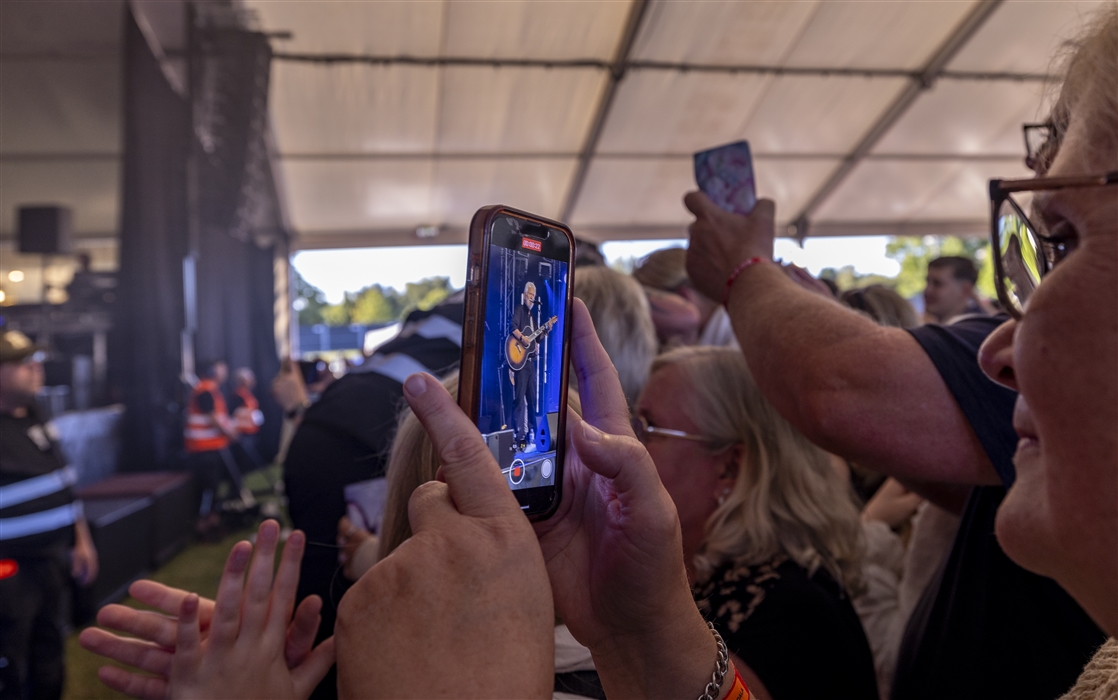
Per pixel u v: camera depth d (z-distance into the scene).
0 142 5.12
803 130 8.05
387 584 0.39
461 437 0.42
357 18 5.97
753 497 0.96
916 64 7.07
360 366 1.30
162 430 5.36
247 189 6.96
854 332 0.78
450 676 0.36
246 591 0.67
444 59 6.48
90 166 5.43
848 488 1.05
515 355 0.50
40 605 2.32
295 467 1.13
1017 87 7.36
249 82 5.83
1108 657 0.51
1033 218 0.40
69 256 5.39
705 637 0.51
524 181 8.70
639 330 1.11
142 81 5.16
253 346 8.78
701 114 7.56
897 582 1.36
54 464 2.46
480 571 0.39
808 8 6.25
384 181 8.47
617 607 0.49
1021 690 0.78
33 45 4.71
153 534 4.36
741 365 1.04
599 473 0.47
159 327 5.45
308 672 0.68
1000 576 0.80
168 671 0.68
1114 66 0.37
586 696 0.72
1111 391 0.34
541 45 6.48
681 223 9.77
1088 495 0.35
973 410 0.68
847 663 0.86
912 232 9.92
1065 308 0.36
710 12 6.23
